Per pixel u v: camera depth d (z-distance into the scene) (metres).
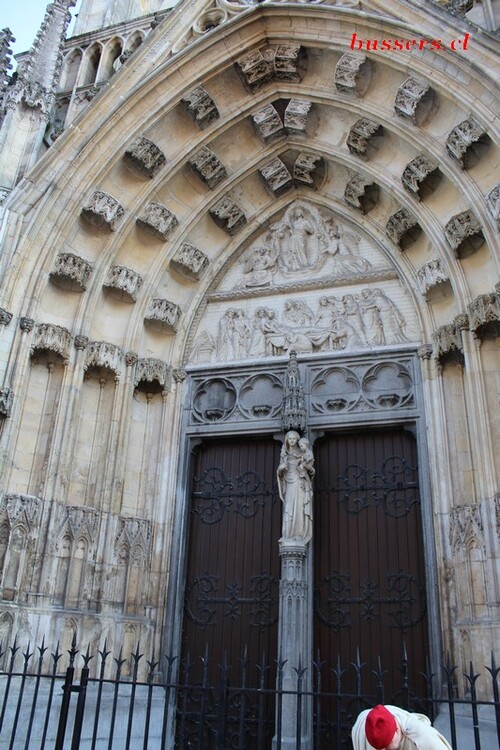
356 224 14.33
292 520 11.45
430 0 12.09
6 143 13.26
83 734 10.01
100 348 12.78
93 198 13.21
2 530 10.74
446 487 11.27
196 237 14.70
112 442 12.41
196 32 14.30
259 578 12.22
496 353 11.23
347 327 13.48
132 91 13.30
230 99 14.10
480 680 9.48
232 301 14.60
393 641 11.20
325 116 13.93
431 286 12.48
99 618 11.20
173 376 13.81
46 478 11.44
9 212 12.41
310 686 10.73
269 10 13.07
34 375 12.25
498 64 11.23
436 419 11.84
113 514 11.98
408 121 12.52
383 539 11.95
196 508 13.16
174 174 14.03
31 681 10.02
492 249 11.06
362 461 12.65
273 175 14.62
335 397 12.90
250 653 11.73
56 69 14.72
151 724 10.88
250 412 13.25
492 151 11.43
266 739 11.03
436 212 12.66
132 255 14.02
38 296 12.31
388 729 3.65
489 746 8.84
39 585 10.77
